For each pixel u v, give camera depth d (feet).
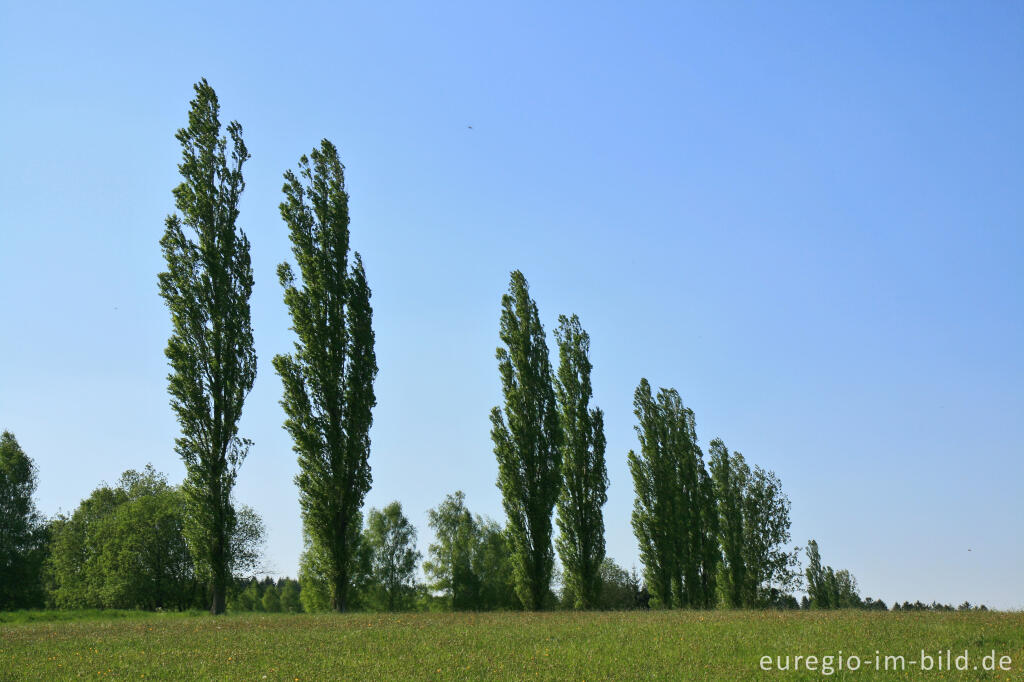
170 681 62.28
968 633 80.79
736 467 244.63
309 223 145.38
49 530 221.46
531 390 165.99
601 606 171.12
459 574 265.95
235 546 226.38
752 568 235.20
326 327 140.36
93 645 79.61
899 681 62.95
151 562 223.30
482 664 67.51
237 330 135.23
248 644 78.89
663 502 205.77
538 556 158.20
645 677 63.31
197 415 129.80
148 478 269.44
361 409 139.95
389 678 62.03
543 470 162.71
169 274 133.90
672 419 220.43
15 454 219.20
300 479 135.33
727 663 69.36
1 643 81.66
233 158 142.31
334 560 133.80
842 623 91.25
